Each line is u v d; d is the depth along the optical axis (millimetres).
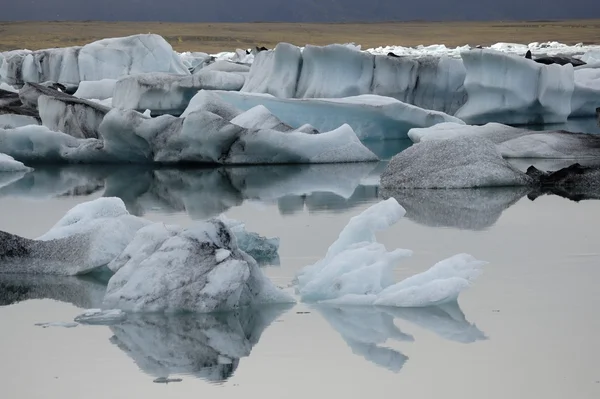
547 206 16734
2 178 22594
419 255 12656
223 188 20172
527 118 34062
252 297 10406
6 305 10555
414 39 143250
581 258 12359
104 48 49219
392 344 8969
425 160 19594
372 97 30625
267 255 12805
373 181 20734
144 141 24297
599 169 19469
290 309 10219
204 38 140375
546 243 13398
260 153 23984
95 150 24938
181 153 24078
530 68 33219
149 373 8312
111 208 13414
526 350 8719
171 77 37375
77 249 12031
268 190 19688
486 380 8008
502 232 14297
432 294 10188
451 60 36000
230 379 8148
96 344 9125
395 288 10445
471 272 10695
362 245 11102
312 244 13586
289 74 35719
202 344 9086
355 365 8414
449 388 7844
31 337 9383
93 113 27609
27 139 25297
